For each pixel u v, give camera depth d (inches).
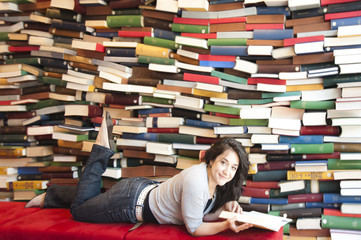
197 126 102.4
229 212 78.2
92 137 111.2
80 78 108.7
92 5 107.3
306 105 94.6
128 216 79.5
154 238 71.4
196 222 72.7
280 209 97.8
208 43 100.3
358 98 89.2
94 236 73.6
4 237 77.5
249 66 97.6
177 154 106.8
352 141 92.3
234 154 75.0
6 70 116.4
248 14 97.7
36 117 112.5
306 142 95.4
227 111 100.5
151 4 104.7
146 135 105.7
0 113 118.8
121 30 107.1
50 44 112.0
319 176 94.2
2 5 110.7
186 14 101.9
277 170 98.5
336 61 89.9
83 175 86.7
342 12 90.1
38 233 76.0
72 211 82.9
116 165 108.4
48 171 113.3
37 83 116.6
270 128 97.4
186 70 102.3
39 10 112.7
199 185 72.7
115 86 104.7
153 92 103.8
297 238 96.1
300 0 91.0
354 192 90.9
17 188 112.9
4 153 114.1
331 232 92.0
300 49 92.4
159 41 104.1
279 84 96.4
